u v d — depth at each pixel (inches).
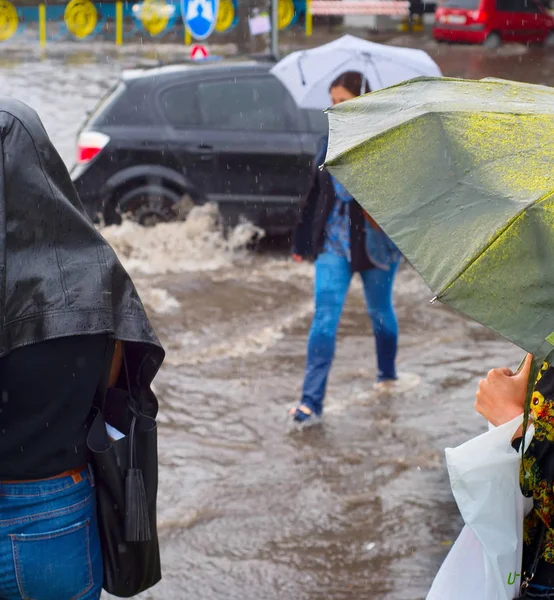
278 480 192.4
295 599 153.7
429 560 164.7
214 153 364.5
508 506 88.1
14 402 92.7
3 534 94.9
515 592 89.6
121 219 364.2
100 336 95.4
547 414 85.9
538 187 74.8
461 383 246.8
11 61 843.4
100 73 788.6
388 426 218.2
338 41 288.4
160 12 1039.0
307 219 215.8
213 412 227.0
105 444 98.8
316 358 216.5
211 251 371.6
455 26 1031.6
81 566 97.0
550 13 1115.9
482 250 71.9
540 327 69.7
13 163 91.9
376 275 222.8
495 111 85.1
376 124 91.3
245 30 999.6
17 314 90.8
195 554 166.1
